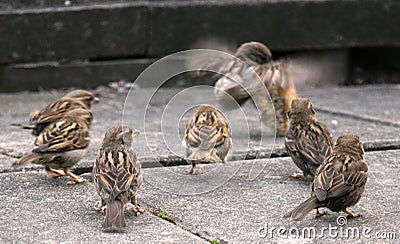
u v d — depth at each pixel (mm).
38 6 16766
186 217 9156
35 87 16906
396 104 16016
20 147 12250
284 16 17938
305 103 10727
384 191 10172
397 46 18781
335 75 18641
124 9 17172
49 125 11281
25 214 9141
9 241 8281
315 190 8656
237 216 9211
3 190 10055
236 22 17734
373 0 18422
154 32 17438
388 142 12594
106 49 17219
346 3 18250
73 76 17141
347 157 8992
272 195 10016
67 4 16922
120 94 16812
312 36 18188
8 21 16453
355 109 15422
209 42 17672
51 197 9812
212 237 8516
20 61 16719
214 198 9859
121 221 8383
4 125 13859
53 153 10227
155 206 9531
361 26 18438
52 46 16891
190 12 17500
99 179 8711
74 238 8391
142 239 8398
